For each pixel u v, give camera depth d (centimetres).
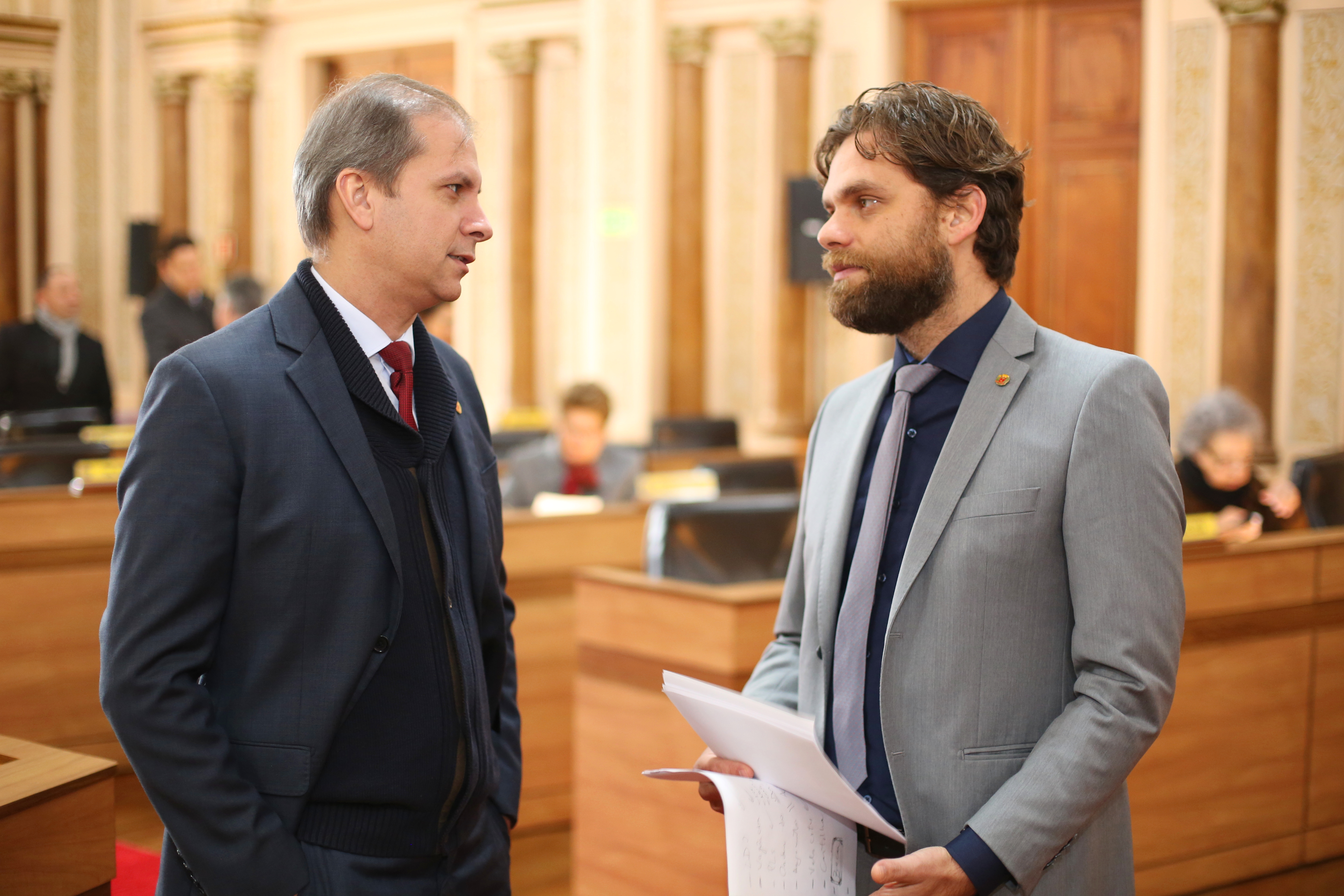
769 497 321
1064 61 668
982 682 128
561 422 458
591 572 285
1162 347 621
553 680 351
